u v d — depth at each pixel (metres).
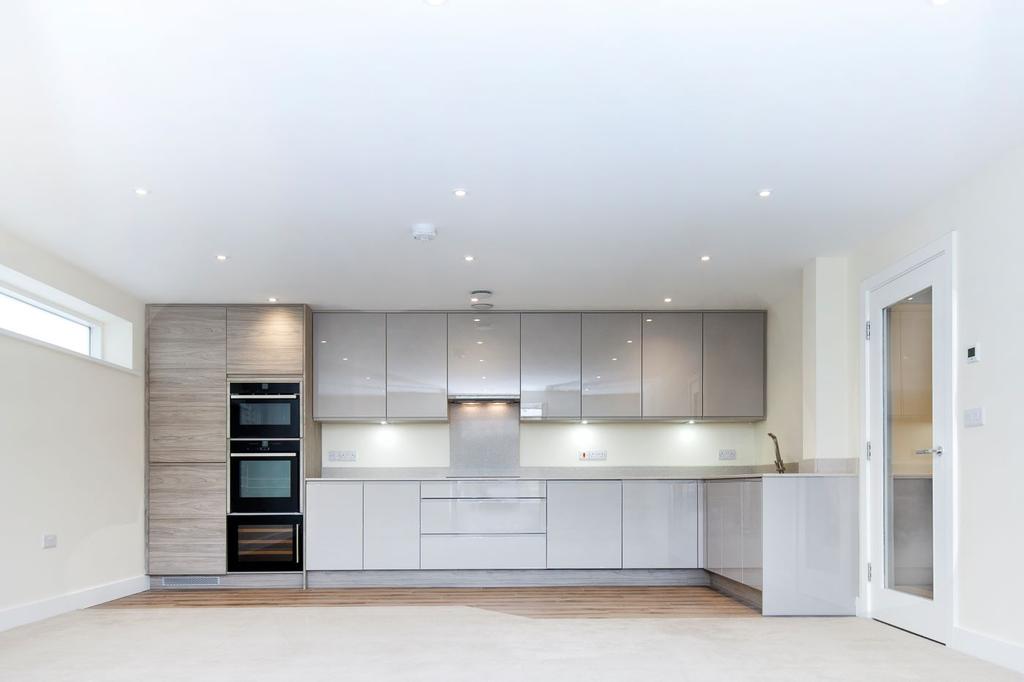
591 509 7.22
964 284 4.17
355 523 7.12
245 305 7.23
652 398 7.62
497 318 7.64
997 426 3.84
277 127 3.44
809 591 5.41
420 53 2.81
